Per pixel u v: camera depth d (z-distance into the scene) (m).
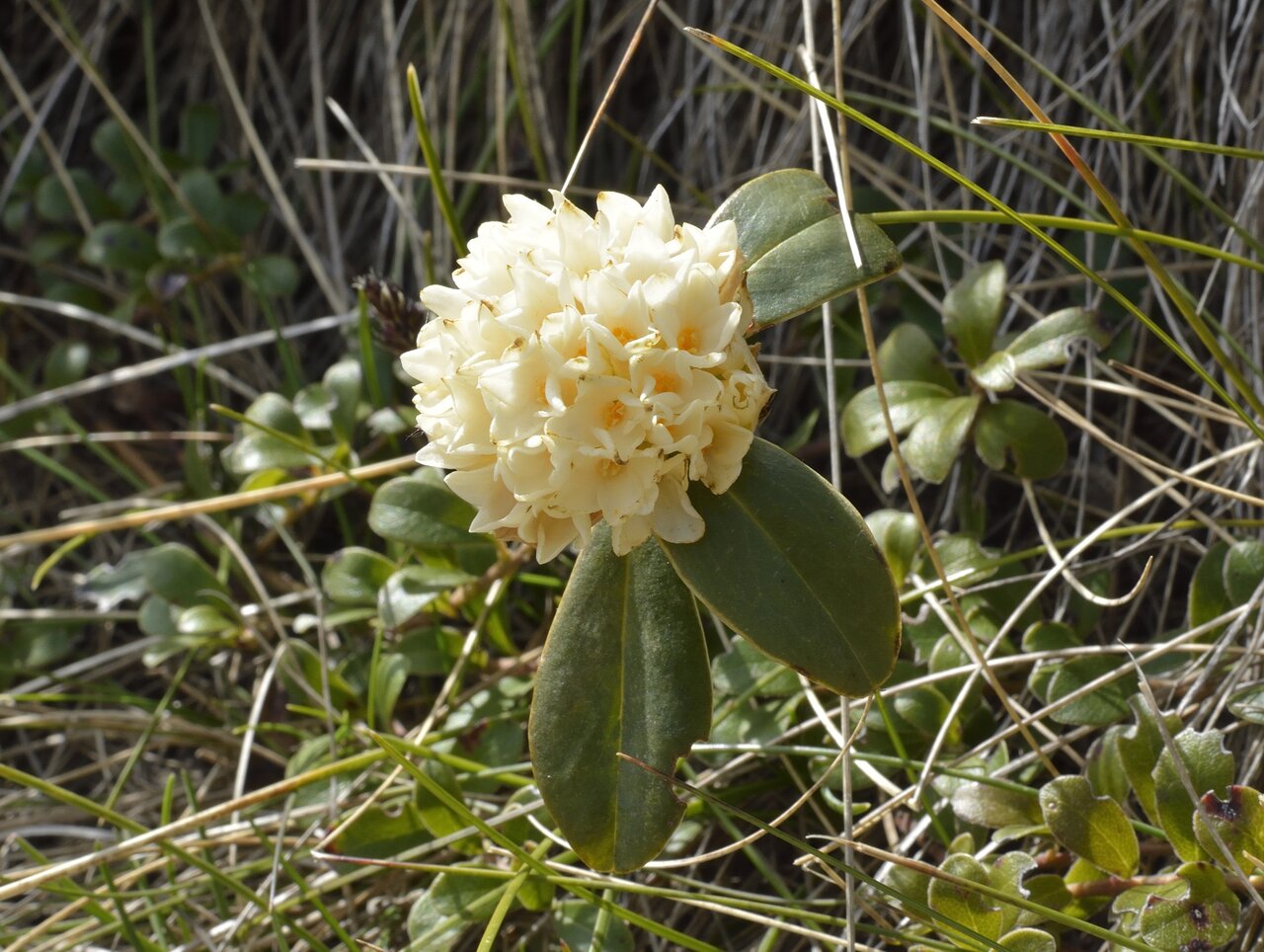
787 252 0.21
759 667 0.26
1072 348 0.29
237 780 0.29
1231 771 0.21
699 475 0.19
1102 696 0.23
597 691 0.20
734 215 0.22
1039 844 0.23
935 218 0.23
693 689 0.20
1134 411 0.30
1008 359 0.26
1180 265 0.30
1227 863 0.20
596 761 0.20
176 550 0.31
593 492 0.19
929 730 0.24
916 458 0.26
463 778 0.27
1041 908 0.20
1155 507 0.29
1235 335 0.28
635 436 0.18
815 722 0.25
